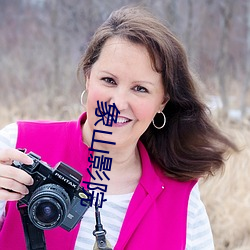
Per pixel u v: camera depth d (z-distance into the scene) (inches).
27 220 73.2
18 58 452.8
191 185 90.8
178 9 378.0
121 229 82.0
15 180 69.6
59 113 260.1
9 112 296.2
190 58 91.7
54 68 387.2
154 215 84.7
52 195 67.1
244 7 391.9
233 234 189.6
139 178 87.6
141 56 76.1
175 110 92.1
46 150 84.2
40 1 497.4
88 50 81.8
